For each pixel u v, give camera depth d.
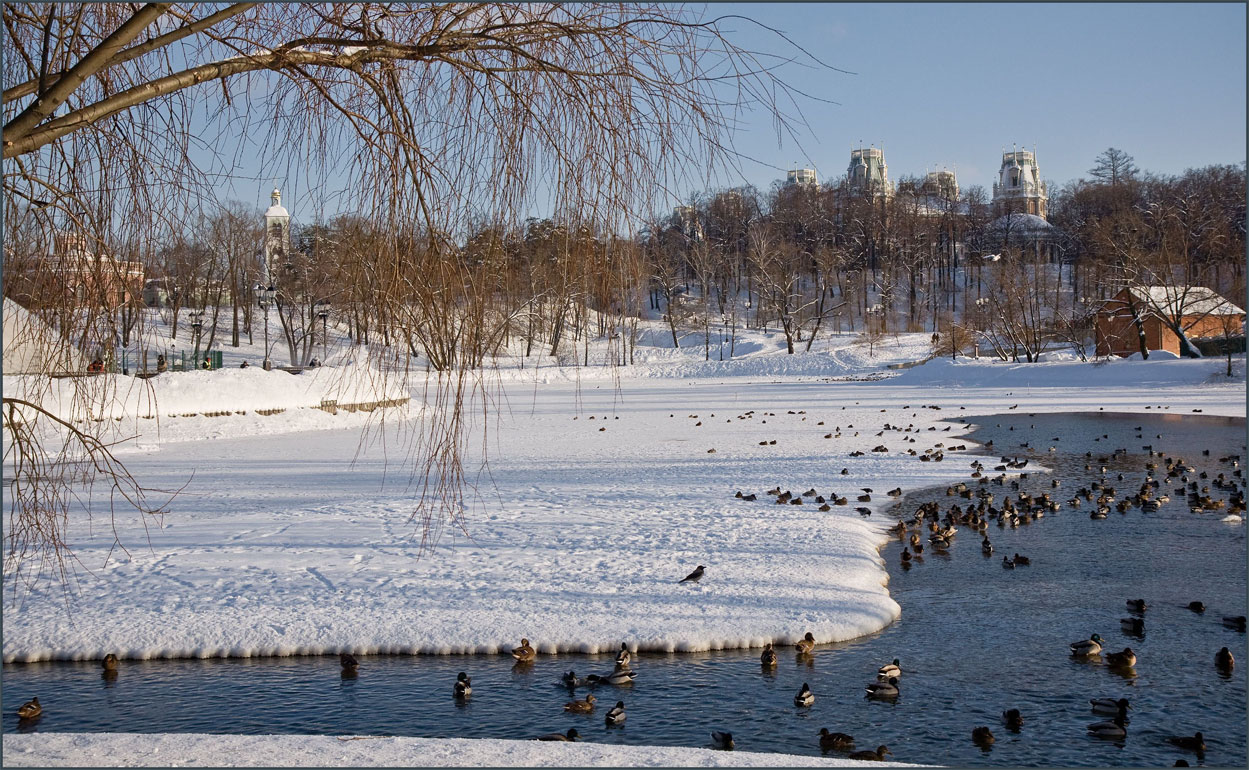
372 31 5.31
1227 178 81.38
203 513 15.34
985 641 8.60
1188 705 7.07
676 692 7.47
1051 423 29.97
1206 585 10.30
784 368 68.88
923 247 100.31
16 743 5.54
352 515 14.97
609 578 10.62
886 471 19.36
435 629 8.95
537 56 5.46
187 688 7.74
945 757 6.23
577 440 27.52
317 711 7.18
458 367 5.52
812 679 7.72
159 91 4.62
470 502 16.17
